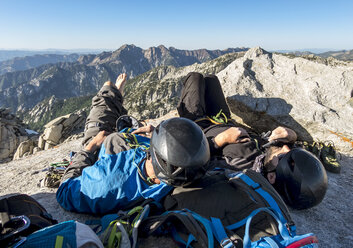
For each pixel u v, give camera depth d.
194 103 1.81
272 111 2.30
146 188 1.11
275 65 2.75
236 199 0.92
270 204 0.90
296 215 1.22
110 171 1.12
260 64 2.79
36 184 1.86
